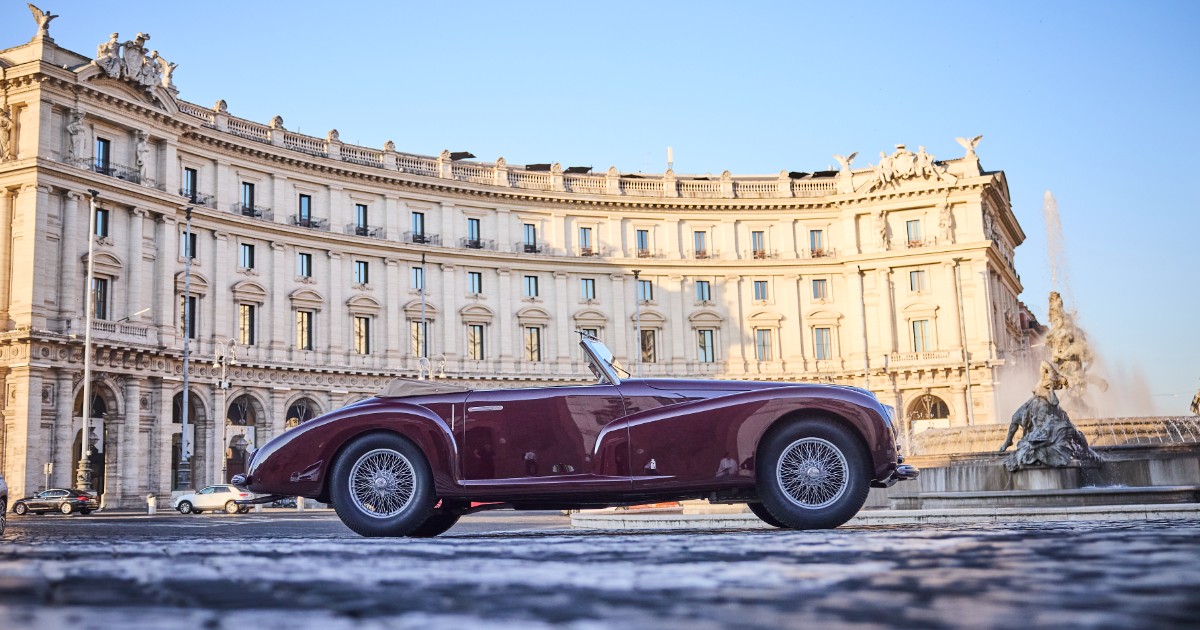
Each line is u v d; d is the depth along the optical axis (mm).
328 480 8906
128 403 53969
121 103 54656
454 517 9805
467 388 9031
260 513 45281
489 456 8688
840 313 78562
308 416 65750
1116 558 3900
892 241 77562
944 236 75312
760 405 8531
